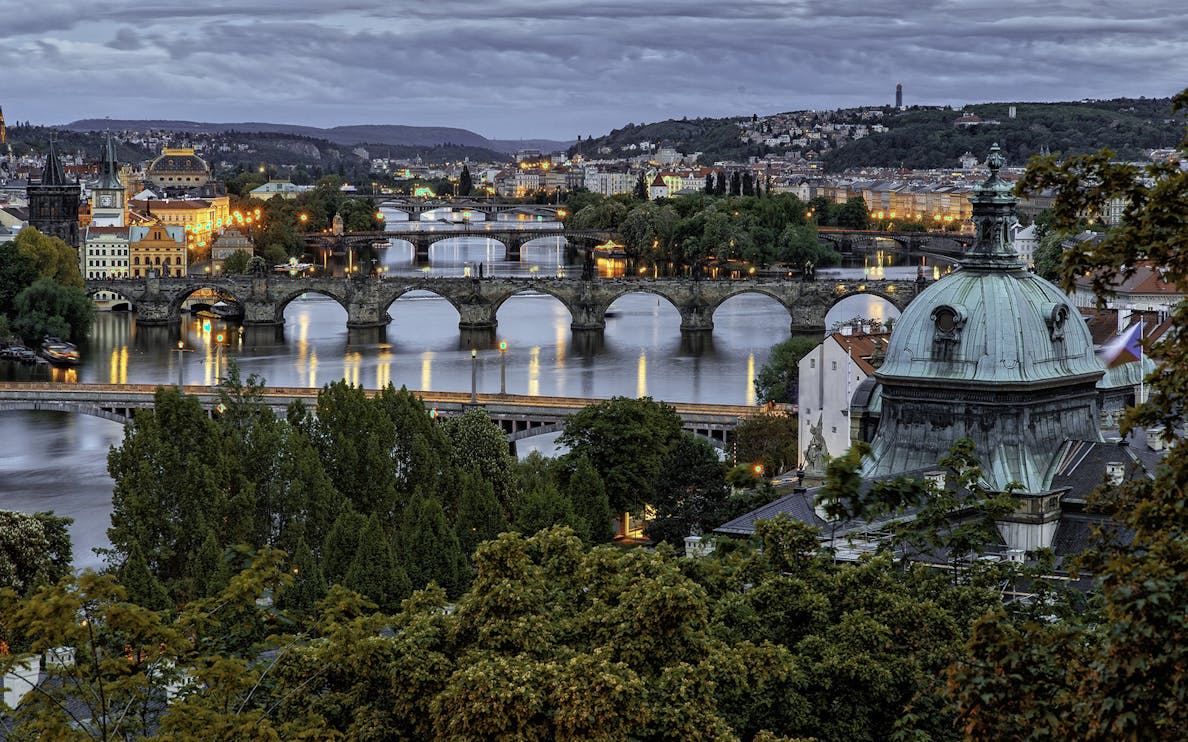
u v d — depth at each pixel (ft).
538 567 445.37
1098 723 196.34
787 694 388.57
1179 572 197.26
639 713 360.28
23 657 325.42
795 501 553.23
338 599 415.64
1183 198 207.51
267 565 381.60
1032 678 219.20
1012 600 431.02
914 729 347.15
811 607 418.51
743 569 449.48
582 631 407.85
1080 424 602.44
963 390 583.99
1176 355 210.18
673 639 392.27
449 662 392.88
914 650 399.24
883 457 600.39
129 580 604.90
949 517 498.69
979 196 604.49
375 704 396.98
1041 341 590.96
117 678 352.28
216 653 368.07
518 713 361.92
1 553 646.74
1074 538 552.82
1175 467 206.39
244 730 329.31
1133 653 193.67
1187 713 191.62
